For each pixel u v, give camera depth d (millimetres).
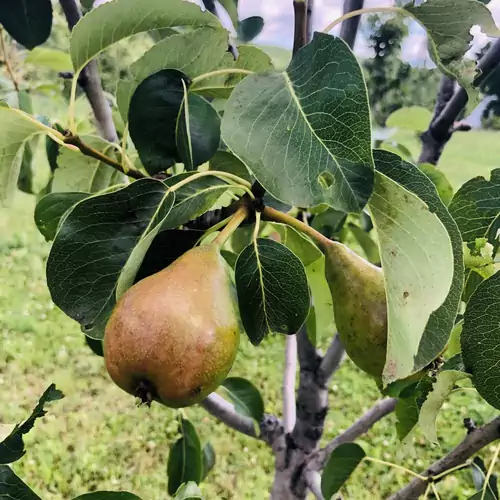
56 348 1438
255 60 282
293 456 543
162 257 236
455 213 290
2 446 235
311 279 351
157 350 189
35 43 248
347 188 181
